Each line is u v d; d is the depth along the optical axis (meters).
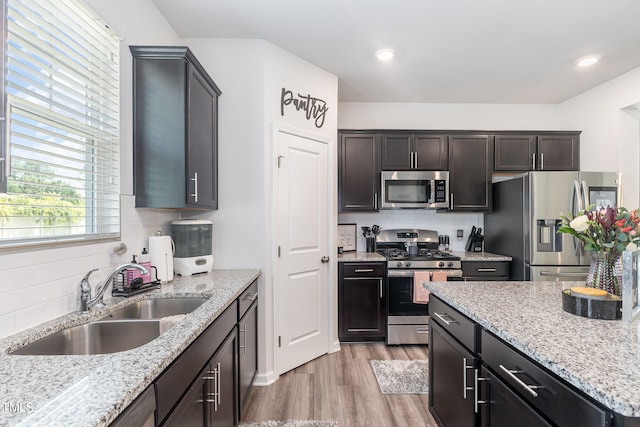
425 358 2.88
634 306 1.20
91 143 1.52
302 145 2.72
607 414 0.73
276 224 2.50
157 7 2.07
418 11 2.10
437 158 3.47
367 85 3.31
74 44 1.39
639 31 2.33
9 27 1.09
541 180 2.93
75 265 1.37
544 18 2.17
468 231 3.83
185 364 1.10
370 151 3.44
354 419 1.99
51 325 1.18
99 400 0.68
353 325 3.15
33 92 1.19
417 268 3.15
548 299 1.55
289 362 2.62
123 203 1.74
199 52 2.44
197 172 1.99
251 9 2.09
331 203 2.98
